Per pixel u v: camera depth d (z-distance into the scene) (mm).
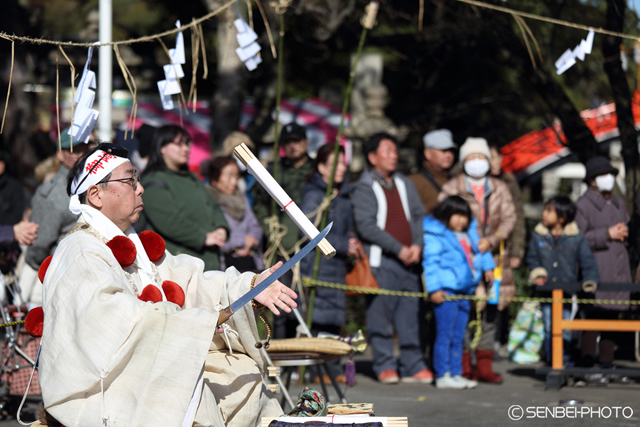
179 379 4676
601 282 10266
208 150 17500
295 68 22188
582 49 7953
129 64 20750
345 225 10086
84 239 5043
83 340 4684
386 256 10195
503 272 11016
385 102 19828
